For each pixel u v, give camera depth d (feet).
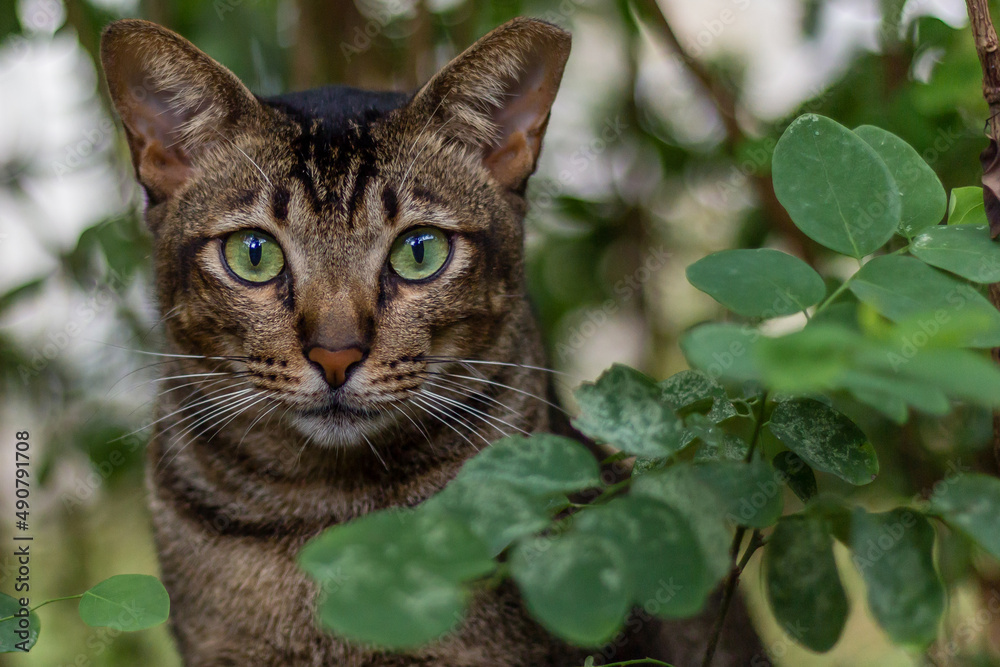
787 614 1.46
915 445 2.03
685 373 1.54
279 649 1.81
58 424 2.24
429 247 1.80
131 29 1.81
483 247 1.83
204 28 2.23
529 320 1.94
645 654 1.87
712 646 1.51
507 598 1.78
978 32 1.56
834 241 1.45
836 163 1.46
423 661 1.78
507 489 1.39
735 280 1.43
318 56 2.33
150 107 1.84
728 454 1.52
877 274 1.44
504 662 1.78
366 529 1.22
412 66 2.26
